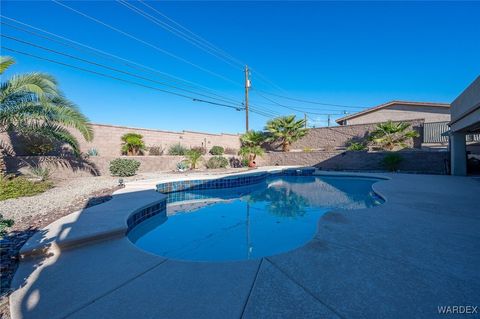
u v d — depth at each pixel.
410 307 1.84
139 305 1.97
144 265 2.68
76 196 6.52
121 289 2.21
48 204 5.57
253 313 1.83
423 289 2.06
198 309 1.90
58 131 9.14
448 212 4.50
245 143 21.05
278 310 1.85
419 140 16.30
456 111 9.85
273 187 11.05
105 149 13.78
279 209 7.09
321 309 1.85
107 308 1.94
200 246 4.40
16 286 2.29
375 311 1.81
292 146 22.17
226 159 17.72
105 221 4.06
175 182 9.51
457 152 10.87
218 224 5.66
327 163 17.53
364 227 3.65
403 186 7.75
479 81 7.07
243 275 2.38
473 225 3.73
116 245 3.35
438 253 2.75
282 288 2.14
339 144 19.73
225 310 1.88
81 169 11.06
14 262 2.81
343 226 3.70
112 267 2.65
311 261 2.61
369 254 2.75
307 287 2.14
